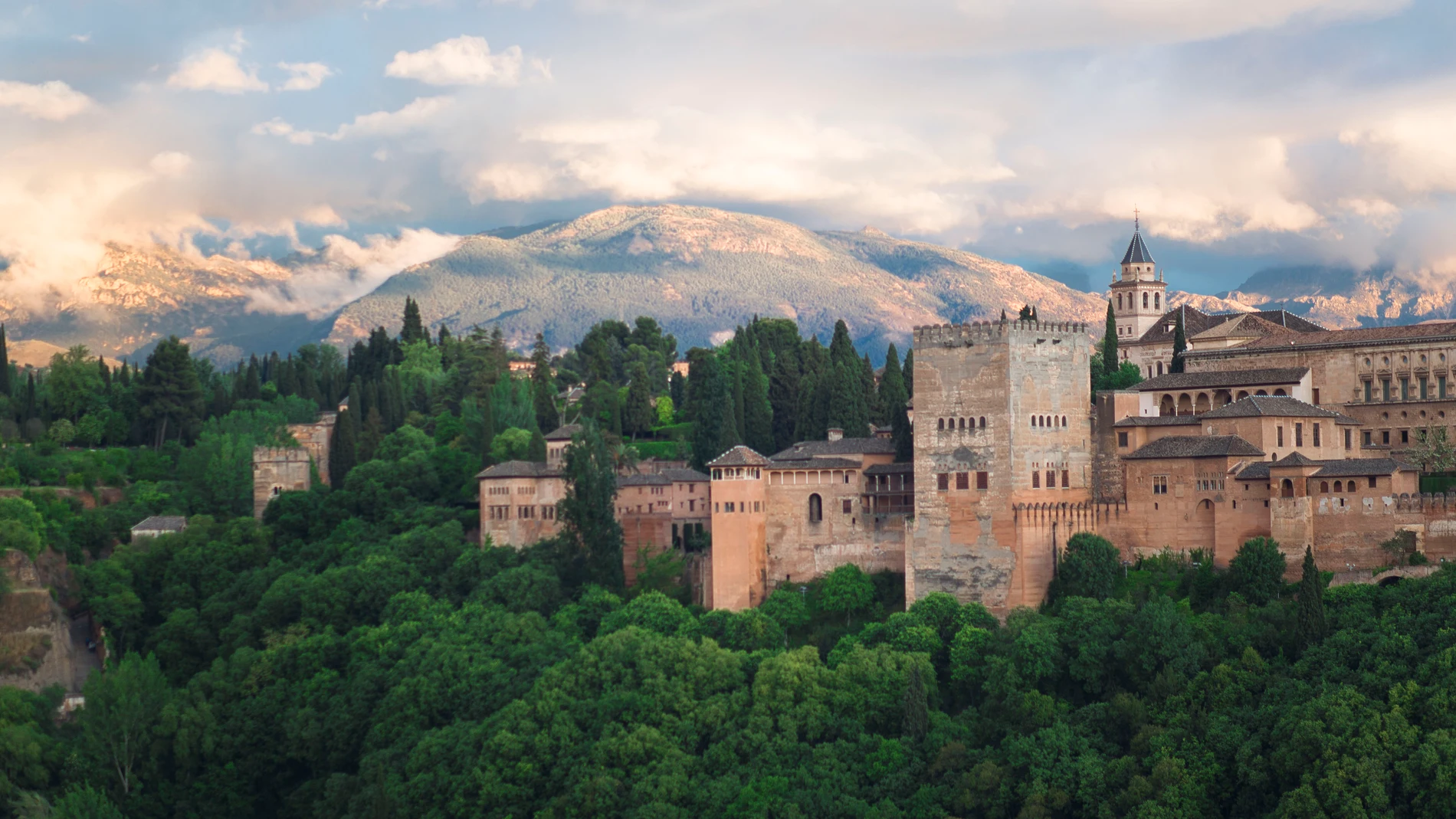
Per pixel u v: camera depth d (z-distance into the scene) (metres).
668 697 191.50
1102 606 187.38
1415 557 181.00
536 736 188.62
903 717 181.88
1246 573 185.38
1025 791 162.88
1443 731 144.62
